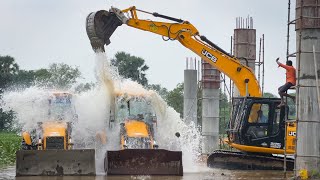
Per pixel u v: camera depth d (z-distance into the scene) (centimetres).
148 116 3891
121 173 3456
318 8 3300
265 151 3925
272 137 3919
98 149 3834
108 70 3981
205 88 5672
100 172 3650
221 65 4159
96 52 4000
